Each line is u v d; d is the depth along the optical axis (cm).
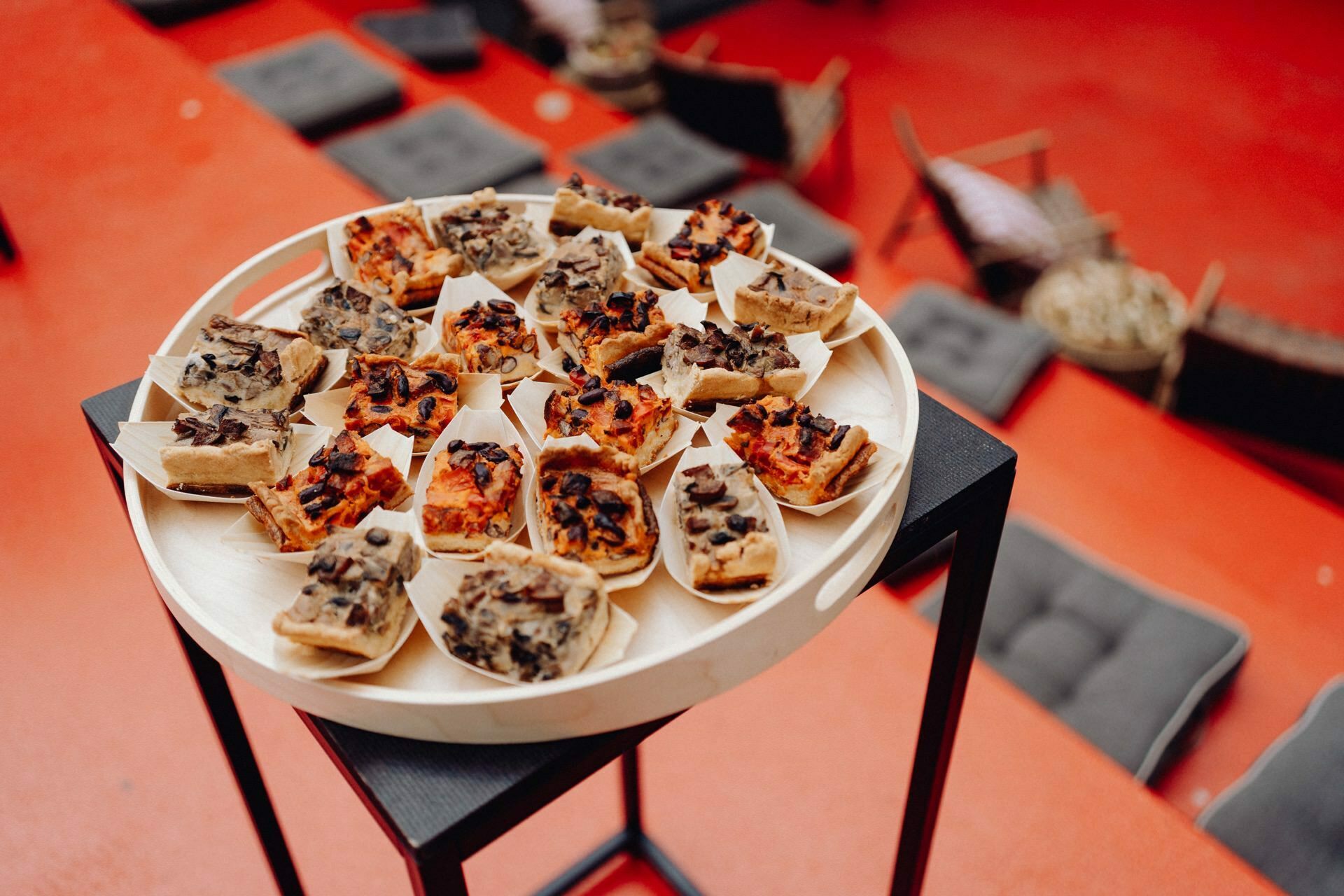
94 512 210
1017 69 608
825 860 190
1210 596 289
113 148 292
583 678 92
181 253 259
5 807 177
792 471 112
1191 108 567
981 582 134
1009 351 343
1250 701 268
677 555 109
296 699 97
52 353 231
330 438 123
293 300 148
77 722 187
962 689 145
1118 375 379
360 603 96
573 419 117
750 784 199
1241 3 654
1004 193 417
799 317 131
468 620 96
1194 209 498
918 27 650
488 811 92
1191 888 181
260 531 113
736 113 449
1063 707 247
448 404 124
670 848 193
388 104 432
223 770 185
